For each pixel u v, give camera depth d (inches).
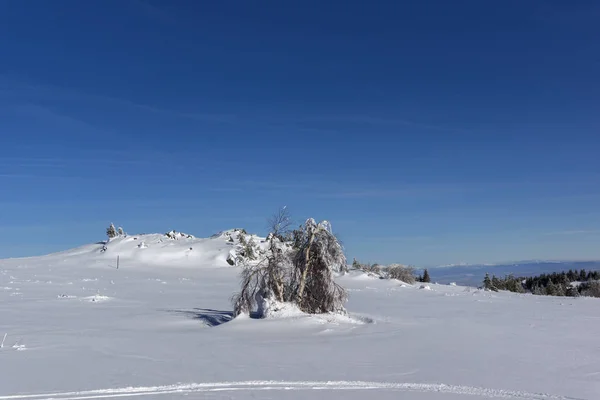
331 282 876.0
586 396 424.5
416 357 567.5
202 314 916.6
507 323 890.7
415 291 1736.0
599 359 569.9
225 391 417.7
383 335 713.6
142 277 1873.8
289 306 834.2
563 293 2427.4
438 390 434.9
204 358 542.3
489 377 482.3
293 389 427.8
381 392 425.1
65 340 632.4
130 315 895.1
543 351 617.0
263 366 509.0
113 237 2910.9
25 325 754.8
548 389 443.5
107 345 605.3
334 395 412.8
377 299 1365.7
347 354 577.6
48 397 394.3
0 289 1325.0
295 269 864.3
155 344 617.3
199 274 2074.3
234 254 2362.2
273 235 878.4
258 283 859.4
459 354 590.6
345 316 870.4
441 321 900.0
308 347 615.8
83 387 421.7
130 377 455.8
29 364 501.4
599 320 962.7
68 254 2746.1
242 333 705.6
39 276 1774.1
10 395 397.7
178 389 420.8
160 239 2797.7
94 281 1659.7
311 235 868.0
